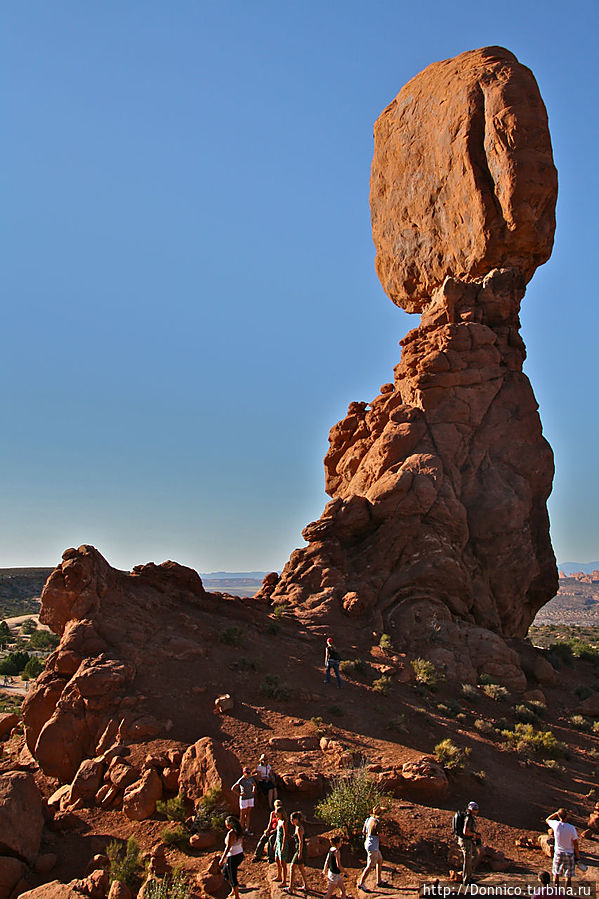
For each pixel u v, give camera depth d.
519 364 38.81
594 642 79.31
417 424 36.66
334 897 14.92
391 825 17.80
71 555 26.20
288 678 25.34
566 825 16.11
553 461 37.62
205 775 18.55
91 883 15.84
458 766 20.91
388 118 48.75
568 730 27.30
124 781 19.25
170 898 14.93
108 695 22.02
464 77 41.78
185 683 23.36
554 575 37.12
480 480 35.84
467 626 32.12
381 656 28.97
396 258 47.09
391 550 33.50
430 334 38.75
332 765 20.14
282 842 15.81
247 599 31.92
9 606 146.25
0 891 16.05
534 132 37.91
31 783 18.52
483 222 38.56
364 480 37.47
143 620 25.92
